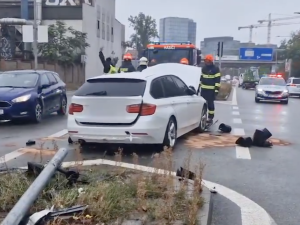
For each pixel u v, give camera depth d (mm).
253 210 5277
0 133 11016
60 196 4930
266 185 6395
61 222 4320
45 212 4328
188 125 10086
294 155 8648
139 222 4441
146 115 8062
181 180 5742
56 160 5473
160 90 8781
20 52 42188
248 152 8789
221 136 10773
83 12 47469
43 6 46906
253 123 13828
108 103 8117
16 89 12984
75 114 8367
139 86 8281
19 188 5176
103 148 8852
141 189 5102
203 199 5188
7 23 40719
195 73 13297
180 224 4418
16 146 9109
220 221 4891
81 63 46031
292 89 37125
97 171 6262
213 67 12477
